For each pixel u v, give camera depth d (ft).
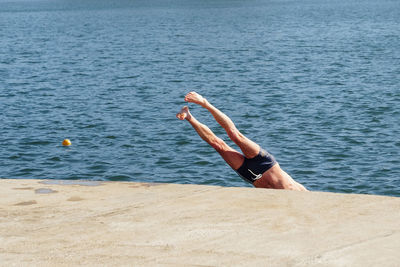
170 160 61.21
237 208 18.13
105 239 15.64
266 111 88.74
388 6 489.67
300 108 90.07
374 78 121.19
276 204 18.48
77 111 91.71
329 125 76.64
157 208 18.52
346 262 13.43
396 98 95.61
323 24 308.81
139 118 85.10
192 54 186.70
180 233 15.92
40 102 100.99
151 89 116.16
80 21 402.31
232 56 177.47
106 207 18.98
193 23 356.38
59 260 14.14
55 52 199.31
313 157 60.90
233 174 55.67
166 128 77.10
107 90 115.24
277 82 120.98
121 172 57.36
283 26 306.14
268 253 14.19
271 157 25.45
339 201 18.70
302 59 162.40
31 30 317.63
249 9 532.73
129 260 14.02
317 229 15.92
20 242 15.57
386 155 60.75
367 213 17.34
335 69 138.82
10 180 23.40
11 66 159.22
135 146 67.72
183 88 116.88
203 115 87.86
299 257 13.85
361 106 89.56
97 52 198.90
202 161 60.39
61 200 20.06
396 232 15.49
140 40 244.83
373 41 207.82
